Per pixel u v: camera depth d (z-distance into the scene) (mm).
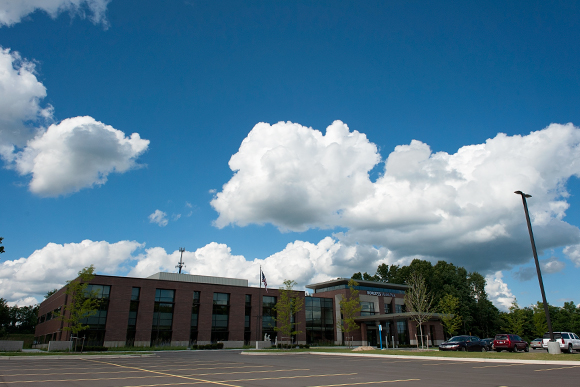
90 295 40969
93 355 32000
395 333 62469
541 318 72938
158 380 14977
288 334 54500
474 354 29078
